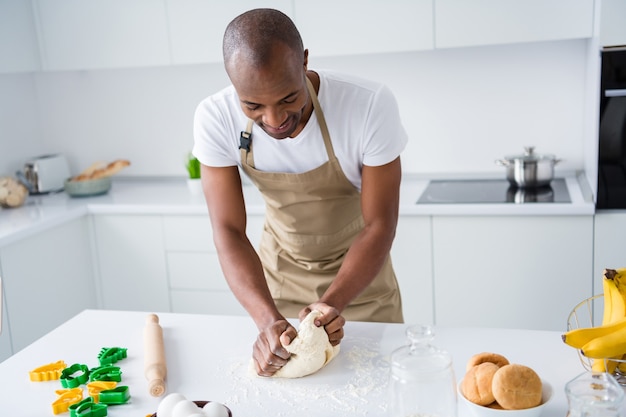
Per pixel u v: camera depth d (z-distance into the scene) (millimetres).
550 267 2568
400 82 3105
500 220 2568
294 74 1282
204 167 1711
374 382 1307
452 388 992
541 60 2934
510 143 3043
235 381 1345
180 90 3404
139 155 3537
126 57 3070
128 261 3061
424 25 2699
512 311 2646
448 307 2707
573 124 2961
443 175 3133
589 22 2551
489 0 2619
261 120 1354
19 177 3400
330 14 2777
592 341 1179
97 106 3529
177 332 1592
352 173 1753
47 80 3559
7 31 2996
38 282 2795
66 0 3076
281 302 2002
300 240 1915
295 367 1329
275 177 1753
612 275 1267
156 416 1164
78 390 1312
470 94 3039
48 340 1592
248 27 1267
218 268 2951
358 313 1896
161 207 2934
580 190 2691
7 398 1328
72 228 2982
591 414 877
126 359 1466
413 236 2672
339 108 1619
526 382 1084
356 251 1606
